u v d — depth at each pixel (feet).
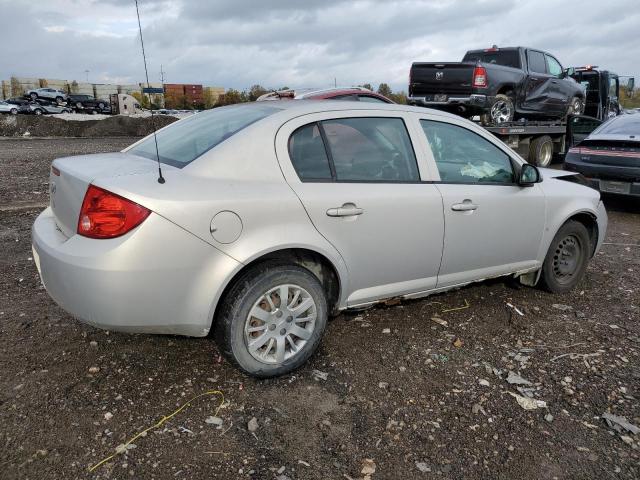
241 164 10.09
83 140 84.79
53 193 10.93
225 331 9.96
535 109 41.86
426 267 12.44
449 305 14.64
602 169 26.61
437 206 12.21
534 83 41.24
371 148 11.71
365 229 11.19
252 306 10.03
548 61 43.86
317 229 10.55
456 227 12.64
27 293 14.76
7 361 11.04
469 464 8.45
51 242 9.93
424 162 12.38
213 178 9.79
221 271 9.57
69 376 10.53
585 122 47.67
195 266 9.39
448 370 11.21
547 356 11.89
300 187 10.48
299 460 8.41
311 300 10.72
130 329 9.41
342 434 9.07
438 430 9.25
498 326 13.39
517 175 14.01
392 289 12.14
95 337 12.17
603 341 12.66
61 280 9.39
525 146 41.70
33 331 12.41
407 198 11.73
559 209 14.87
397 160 12.05
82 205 9.42
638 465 8.48
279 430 9.11
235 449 8.61
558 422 9.52
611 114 60.64
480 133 13.73
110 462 8.22
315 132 11.05
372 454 8.61
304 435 9.01
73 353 11.44
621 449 8.85
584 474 8.28
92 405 9.61
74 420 9.18
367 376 10.89
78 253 9.14
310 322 10.87
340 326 13.14
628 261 19.29
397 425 9.34
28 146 69.05
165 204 9.09
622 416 9.70
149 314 9.32
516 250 14.14
